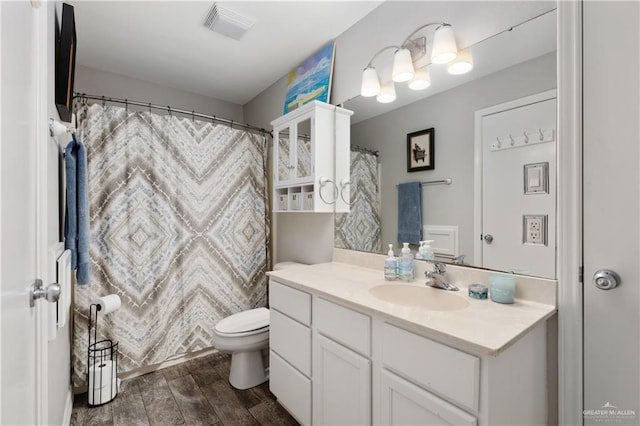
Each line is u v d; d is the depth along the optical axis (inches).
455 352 34.4
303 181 78.6
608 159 38.6
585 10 40.2
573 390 41.2
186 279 89.3
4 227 22.9
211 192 94.0
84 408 67.8
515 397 36.6
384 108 68.2
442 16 57.7
